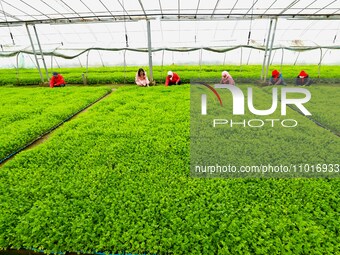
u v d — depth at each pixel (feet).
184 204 14.47
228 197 15.15
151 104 36.88
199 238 12.03
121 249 12.05
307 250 11.43
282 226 12.67
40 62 117.19
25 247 12.48
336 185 16.24
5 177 18.04
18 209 14.60
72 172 18.37
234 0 52.47
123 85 66.64
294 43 70.85
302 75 58.08
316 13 58.18
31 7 57.06
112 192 15.88
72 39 100.12
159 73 78.69
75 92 49.55
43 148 22.06
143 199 15.24
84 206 14.56
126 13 61.77
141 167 18.71
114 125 27.91
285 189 15.78
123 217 13.65
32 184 16.79
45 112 35.19
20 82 73.26
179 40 96.63
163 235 12.48
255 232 12.35
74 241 12.25
